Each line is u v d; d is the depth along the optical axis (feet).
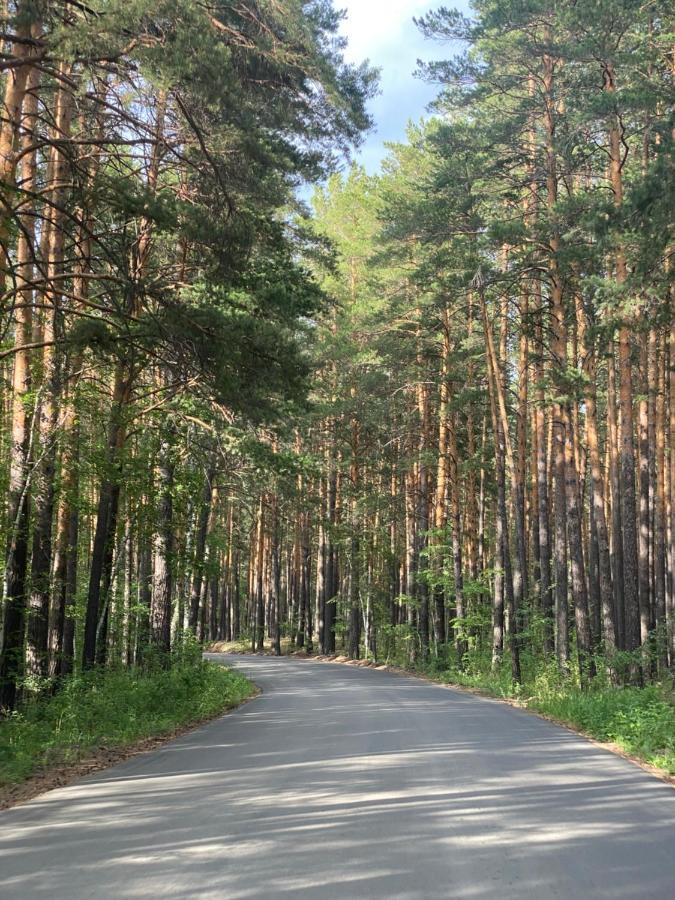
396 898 17.19
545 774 33.14
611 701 57.77
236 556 223.51
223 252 51.24
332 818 24.76
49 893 17.63
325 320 140.46
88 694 54.54
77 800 28.17
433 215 88.38
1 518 51.67
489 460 124.98
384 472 149.48
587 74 77.00
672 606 86.58
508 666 100.73
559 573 85.46
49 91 56.39
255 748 41.88
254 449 81.56
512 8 74.54
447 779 31.65
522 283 98.27
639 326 59.57
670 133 63.16
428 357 126.11
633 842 21.94
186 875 18.86
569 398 76.43
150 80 39.47
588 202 75.82
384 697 76.33
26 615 55.06
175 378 61.41
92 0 39.86
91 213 51.39
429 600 150.41
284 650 192.95
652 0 69.87
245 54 46.44
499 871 19.17
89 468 60.59
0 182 41.47
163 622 79.25
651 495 93.09
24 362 53.26
